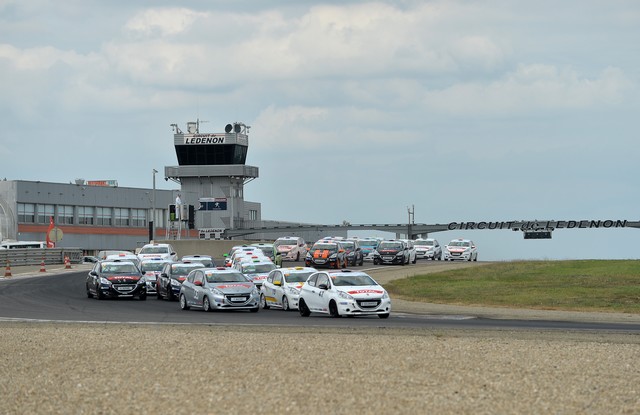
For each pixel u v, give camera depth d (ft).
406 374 92.12
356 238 407.23
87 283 222.07
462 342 118.73
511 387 84.79
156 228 629.92
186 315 170.19
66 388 86.48
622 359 102.99
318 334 130.00
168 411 75.05
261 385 86.17
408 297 215.51
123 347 116.26
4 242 445.37
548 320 156.56
